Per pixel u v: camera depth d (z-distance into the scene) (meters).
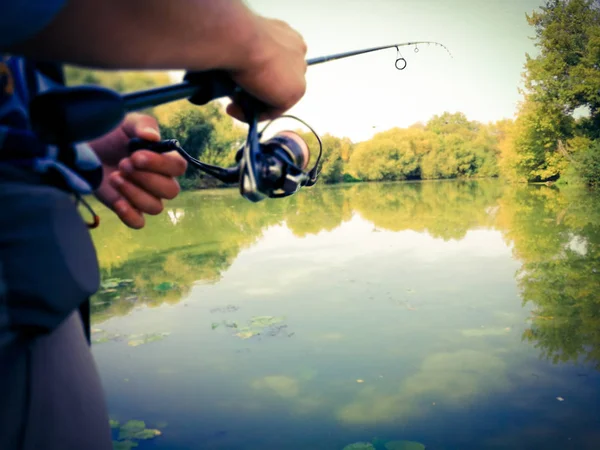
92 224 0.72
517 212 8.45
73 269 0.51
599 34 15.46
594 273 4.40
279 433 2.24
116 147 0.88
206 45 0.46
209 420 2.36
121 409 2.47
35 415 0.56
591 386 2.57
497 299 3.84
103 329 3.43
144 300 4.00
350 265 4.94
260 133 0.70
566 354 2.93
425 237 6.33
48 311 0.50
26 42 0.39
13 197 0.48
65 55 0.41
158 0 0.40
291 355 2.99
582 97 15.75
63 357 0.62
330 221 8.04
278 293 4.10
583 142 15.41
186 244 6.17
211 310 3.75
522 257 5.05
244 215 8.97
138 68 0.44
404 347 3.05
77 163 0.65
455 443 2.15
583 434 2.19
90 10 0.38
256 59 0.52
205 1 0.44
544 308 3.62
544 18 16.23
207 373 2.79
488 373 2.72
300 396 2.55
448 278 4.41
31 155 0.53
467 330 3.28
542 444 2.13
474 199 11.23
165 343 3.18
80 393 0.65
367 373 2.76
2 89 0.51
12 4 0.36
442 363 2.85
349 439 2.19
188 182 15.17
